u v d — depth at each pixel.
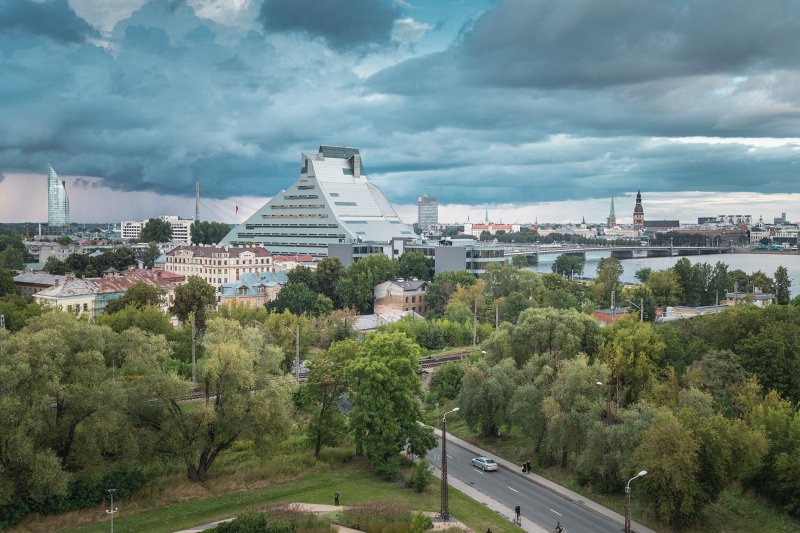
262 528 70.38
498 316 187.12
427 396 126.31
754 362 115.81
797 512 77.44
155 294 177.75
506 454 101.50
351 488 87.12
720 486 77.06
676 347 125.00
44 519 74.25
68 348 79.88
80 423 81.50
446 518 75.19
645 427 81.81
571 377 93.81
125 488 80.81
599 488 85.69
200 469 88.44
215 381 88.00
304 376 142.12
